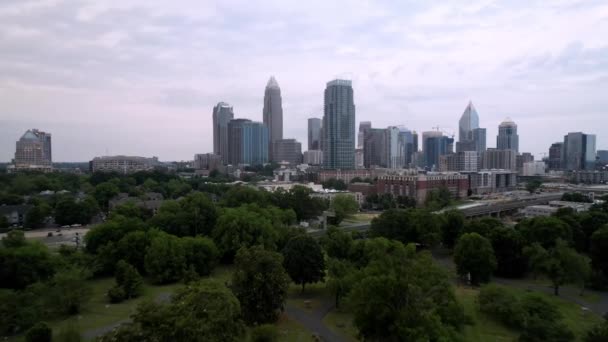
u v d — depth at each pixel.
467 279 120.19
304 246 104.50
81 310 92.94
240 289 82.88
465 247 117.56
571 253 108.56
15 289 96.94
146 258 116.12
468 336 80.50
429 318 63.75
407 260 92.06
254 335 74.19
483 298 92.50
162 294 103.88
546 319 83.00
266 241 133.75
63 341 71.94
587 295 109.44
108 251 121.12
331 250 118.56
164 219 147.88
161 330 49.19
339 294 96.25
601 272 118.19
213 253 122.00
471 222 152.88
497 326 86.31
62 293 89.81
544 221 138.38
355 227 197.75
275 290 83.75
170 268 114.94
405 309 66.31
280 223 156.62
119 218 143.00
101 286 111.81
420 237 151.75
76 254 117.75
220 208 165.50
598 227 150.00
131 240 123.12
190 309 55.47
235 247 129.75
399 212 161.00
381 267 84.31
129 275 102.06
